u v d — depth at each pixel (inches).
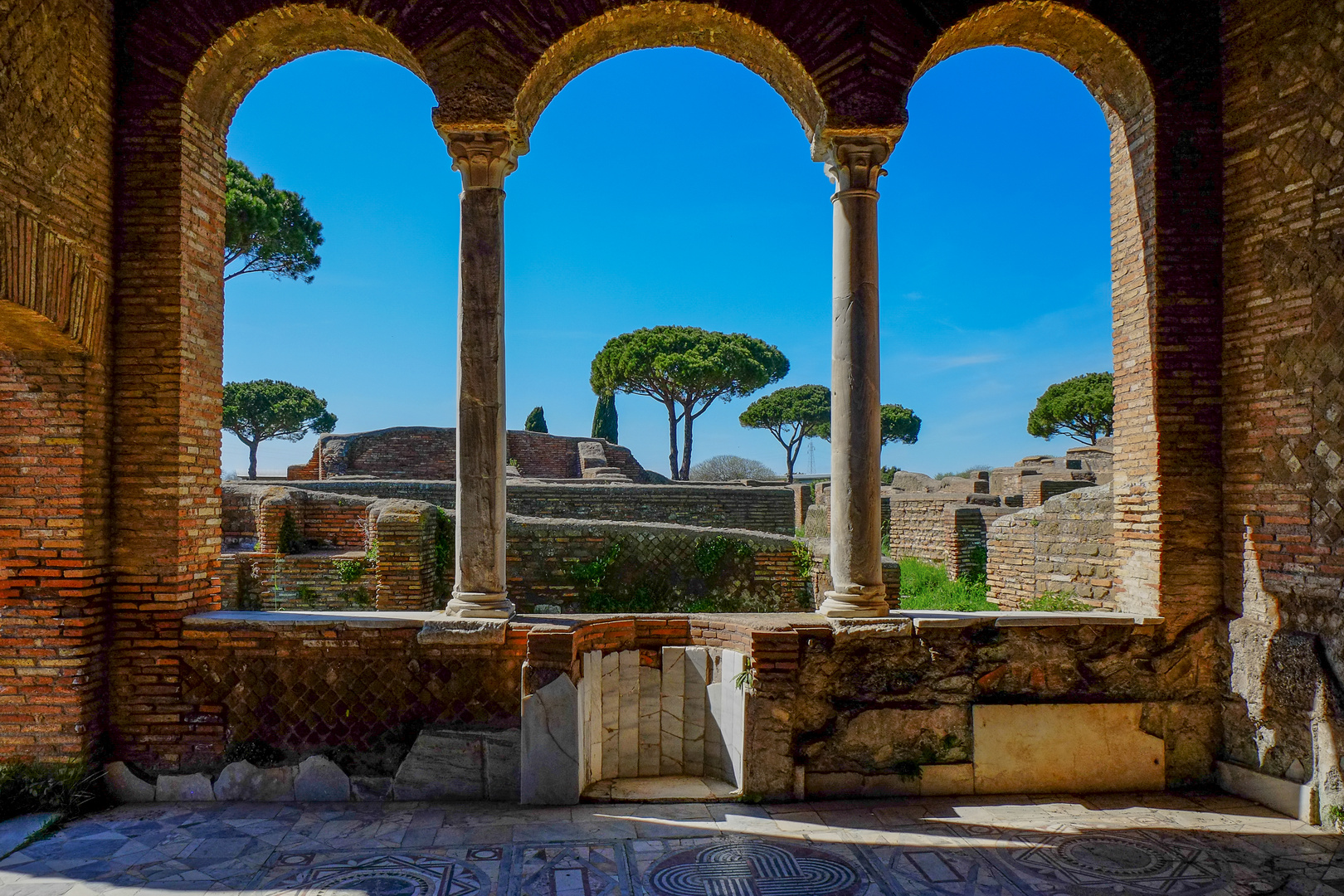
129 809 210.4
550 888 165.8
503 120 219.0
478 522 222.8
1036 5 228.5
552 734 209.9
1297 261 210.1
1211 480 231.5
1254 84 222.5
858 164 227.6
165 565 217.8
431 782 216.7
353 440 935.7
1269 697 214.4
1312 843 191.2
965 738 223.5
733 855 181.9
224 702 218.8
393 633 218.1
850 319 228.8
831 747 219.0
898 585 362.0
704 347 1488.7
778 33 224.7
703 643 230.1
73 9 200.4
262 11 217.5
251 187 683.4
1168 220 231.6
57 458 207.8
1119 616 229.1
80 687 207.2
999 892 166.6
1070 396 1505.9
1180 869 177.9
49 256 192.5
